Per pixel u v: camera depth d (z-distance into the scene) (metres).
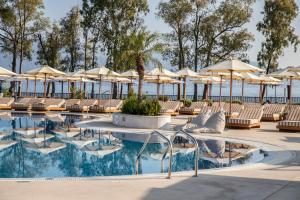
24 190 5.96
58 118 21.41
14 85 40.97
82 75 29.58
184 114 25.61
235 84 33.44
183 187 6.28
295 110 17.03
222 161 9.53
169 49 41.53
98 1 40.91
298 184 6.54
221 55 41.22
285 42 41.72
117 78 34.66
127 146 12.14
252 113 17.81
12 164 9.19
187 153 10.92
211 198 5.62
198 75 27.80
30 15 40.12
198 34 41.22
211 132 15.24
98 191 5.96
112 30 40.84
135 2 40.41
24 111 25.39
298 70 16.94
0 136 13.81
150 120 16.55
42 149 11.27
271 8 41.56
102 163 9.50
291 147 11.70
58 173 8.38
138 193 5.88
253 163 8.85
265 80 29.17
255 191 6.03
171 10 39.97
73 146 11.90
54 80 36.28
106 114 24.75
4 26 40.06
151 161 9.77
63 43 44.75
